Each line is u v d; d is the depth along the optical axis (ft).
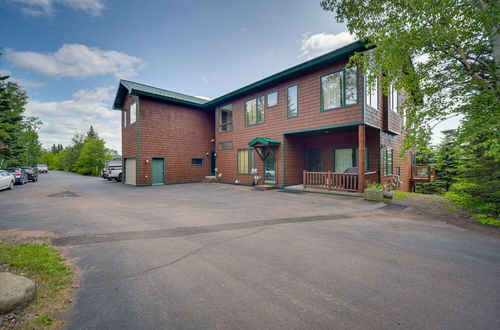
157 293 8.14
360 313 6.82
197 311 7.02
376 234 15.25
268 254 11.84
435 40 18.85
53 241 14.01
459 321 6.41
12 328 6.06
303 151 45.85
